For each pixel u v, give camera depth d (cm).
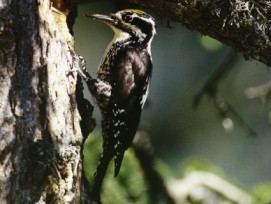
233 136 1753
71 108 1008
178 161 1722
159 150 1717
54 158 943
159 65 1728
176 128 1734
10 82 943
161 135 1723
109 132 1199
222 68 1386
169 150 1722
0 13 950
